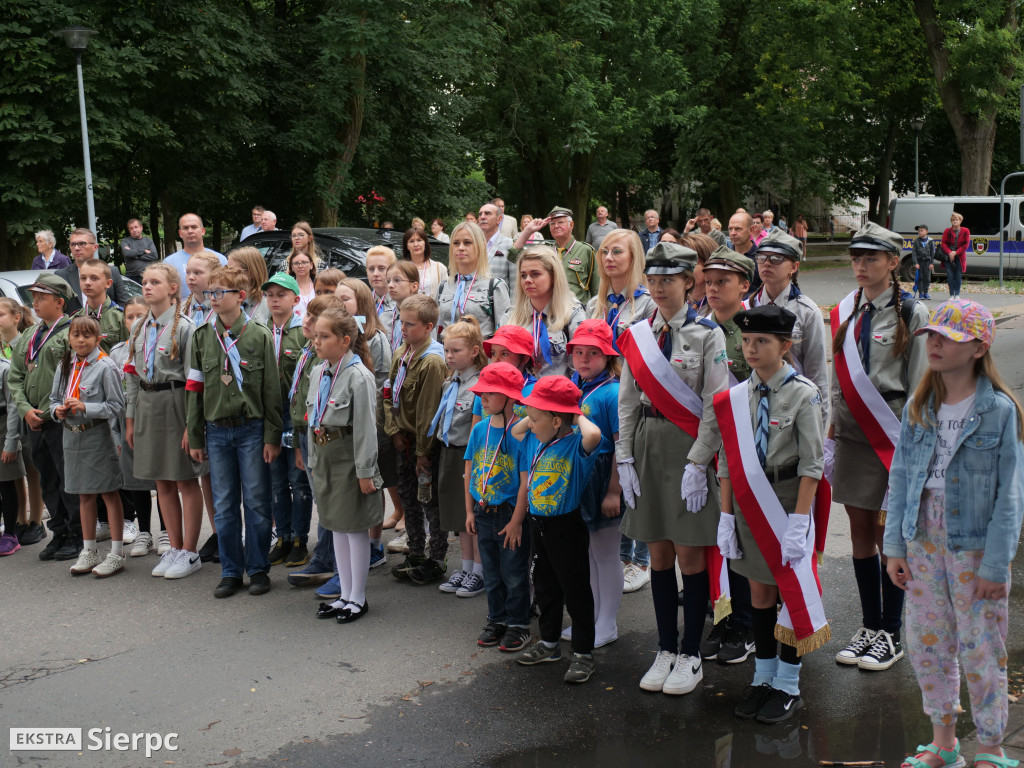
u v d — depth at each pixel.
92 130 16.28
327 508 5.09
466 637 4.80
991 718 3.13
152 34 17.58
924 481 3.18
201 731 3.86
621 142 29.81
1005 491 3.02
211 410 5.51
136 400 5.96
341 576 5.15
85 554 6.02
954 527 3.11
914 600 3.26
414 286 6.31
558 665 4.43
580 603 4.22
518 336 4.81
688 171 33.31
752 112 32.41
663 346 4.08
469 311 6.11
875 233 4.12
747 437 3.72
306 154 21.11
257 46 19.44
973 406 3.08
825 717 3.80
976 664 3.12
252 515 5.57
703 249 4.93
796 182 35.84
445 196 24.38
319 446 5.07
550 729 3.79
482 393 4.45
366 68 21.55
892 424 4.11
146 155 19.47
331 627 4.98
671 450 4.01
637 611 5.12
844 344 4.23
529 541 4.61
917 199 26.61
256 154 21.98
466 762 3.54
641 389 4.06
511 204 36.88
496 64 25.31
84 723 3.96
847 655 4.30
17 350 6.52
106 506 6.66
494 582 4.70
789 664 3.83
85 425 5.92
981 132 27.62
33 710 4.09
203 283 5.77
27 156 16.00
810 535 3.74
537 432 4.18
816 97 31.59
